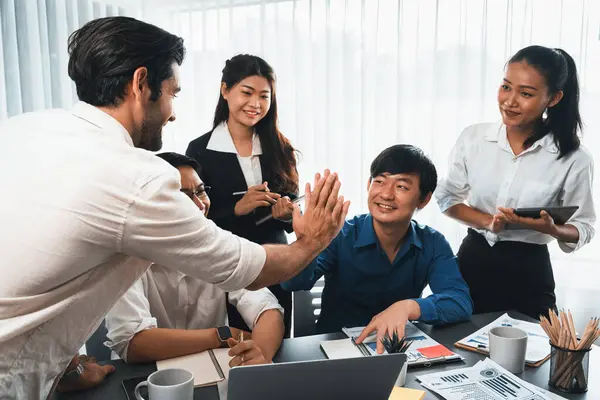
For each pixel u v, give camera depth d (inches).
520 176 80.3
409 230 73.4
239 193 88.5
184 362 53.9
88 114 39.6
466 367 53.4
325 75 118.5
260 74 88.2
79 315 40.1
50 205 35.4
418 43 112.7
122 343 55.2
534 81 73.0
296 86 120.1
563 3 103.2
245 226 87.6
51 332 39.0
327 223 45.2
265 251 43.1
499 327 55.6
